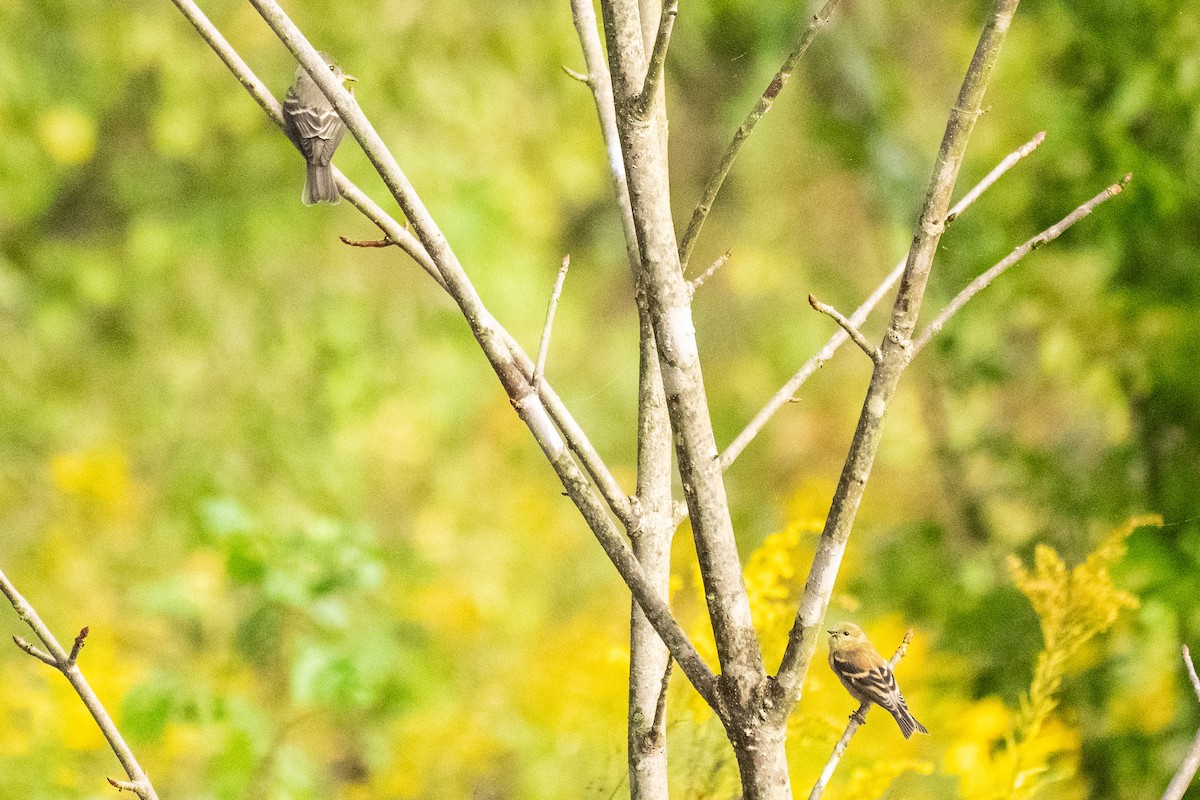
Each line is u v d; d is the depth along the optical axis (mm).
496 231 18516
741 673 3986
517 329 18844
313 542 9086
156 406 17375
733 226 19797
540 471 17422
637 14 4066
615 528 4137
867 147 15383
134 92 20047
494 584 13648
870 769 6047
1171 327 9133
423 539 14500
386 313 18781
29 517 13938
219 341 18156
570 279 21250
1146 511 9180
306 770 8773
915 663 8008
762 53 16406
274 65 18234
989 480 10984
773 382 18062
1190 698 8414
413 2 18203
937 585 9367
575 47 18828
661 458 4828
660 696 4621
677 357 4031
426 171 17938
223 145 18969
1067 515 9938
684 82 19922
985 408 11406
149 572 12758
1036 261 10031
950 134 3795
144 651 10492
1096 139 9773
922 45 15945
